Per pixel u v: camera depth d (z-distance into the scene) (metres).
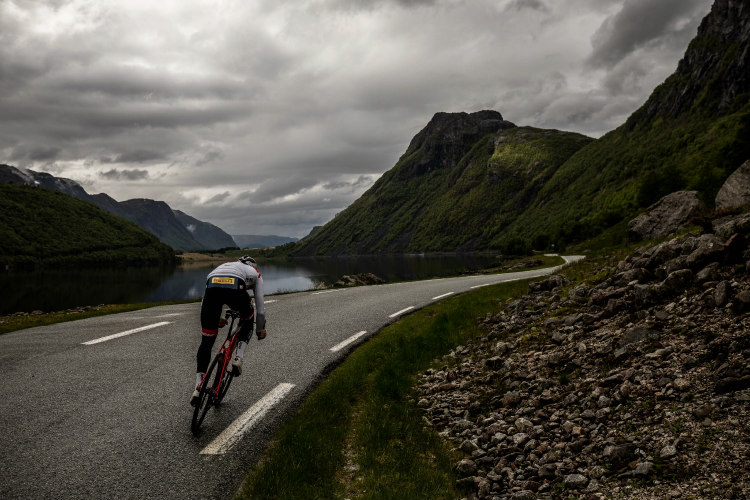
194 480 3.83
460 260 148.62
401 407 6.00
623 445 3.91
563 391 5.52
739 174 19.38
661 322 5.86
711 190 64.19
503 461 4.48
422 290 19.22
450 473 4.47
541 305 9.79
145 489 3.64
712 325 5.16
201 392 4.59
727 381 4.04
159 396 5.71
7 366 6.94
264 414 5.30
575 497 3.60
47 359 7.37
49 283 95.00
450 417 5.86
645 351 5.41
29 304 52.78
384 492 3.84
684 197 32.72
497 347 7.76
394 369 7.47
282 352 8.27
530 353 7.05
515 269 42.94
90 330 10.09
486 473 4.42
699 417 3.87
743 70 180.38
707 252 6.62
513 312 10.40
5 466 3.85
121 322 11.29
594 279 9.92
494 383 6.52
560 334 7.23
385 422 5.32
